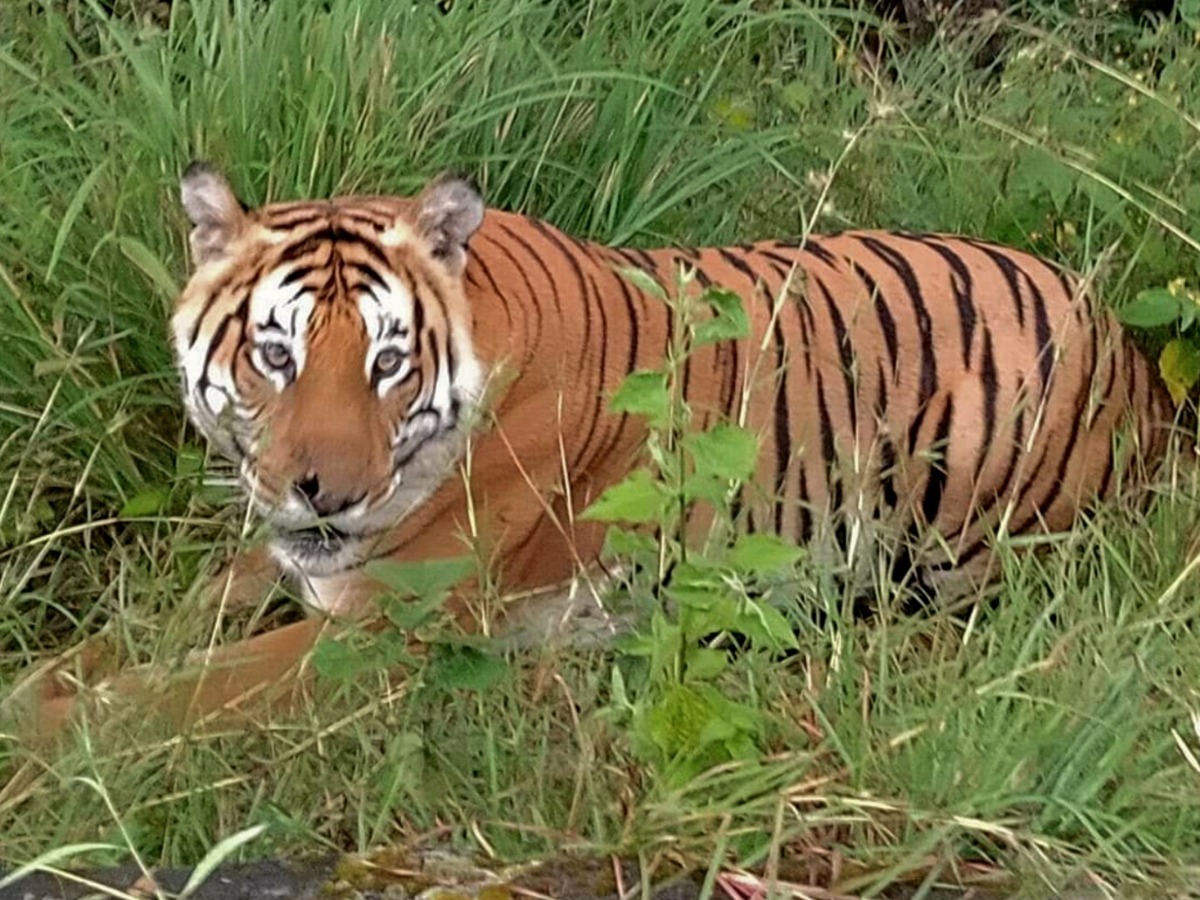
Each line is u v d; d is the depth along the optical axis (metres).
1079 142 4.69
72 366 3.74
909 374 3.70
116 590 3.57
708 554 3.18
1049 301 3.83
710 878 2.52
